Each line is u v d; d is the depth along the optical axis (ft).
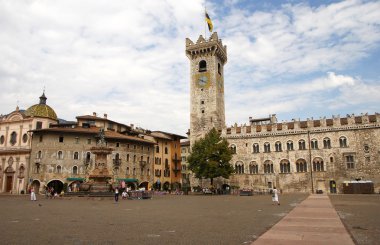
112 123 345.31
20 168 289.94
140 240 51.24
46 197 214.07
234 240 50.78
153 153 343.46
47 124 309.63
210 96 354.33
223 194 288.30
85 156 289.74
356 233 57.11
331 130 292.81
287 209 110.11
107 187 201.57
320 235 54.08
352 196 214.28
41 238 53.11
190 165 298.76
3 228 64.85
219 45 363.56
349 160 282.77
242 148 326.65
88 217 86.48
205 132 347.56
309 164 296.51
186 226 67.77
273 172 309.83
